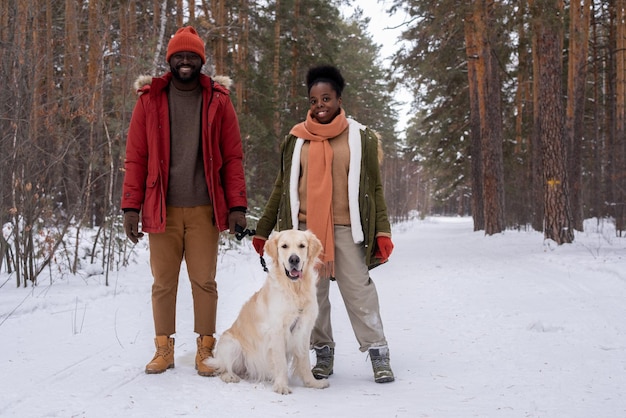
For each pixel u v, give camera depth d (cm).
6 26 710
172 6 1680
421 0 1673
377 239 399
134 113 406
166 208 402
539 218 2014
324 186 393
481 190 2356
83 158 821
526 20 1289
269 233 434
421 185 6219
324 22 2250
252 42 2038
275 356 362
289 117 2189
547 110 1345
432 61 1880
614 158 2089
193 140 405
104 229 830
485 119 1952
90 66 1155
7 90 699
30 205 700
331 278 399
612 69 2280
